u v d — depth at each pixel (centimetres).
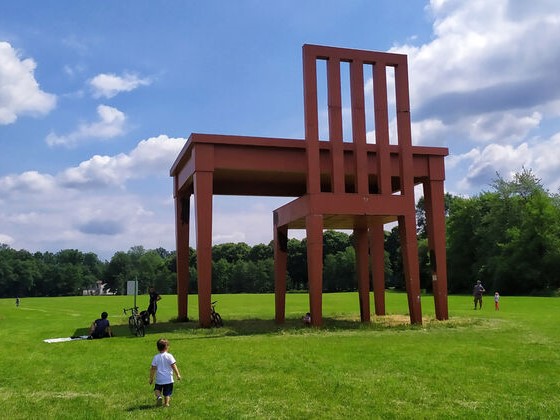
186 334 2297
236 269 12662
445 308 2780
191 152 2673
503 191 8006
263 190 3297
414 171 2838
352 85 2612
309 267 2478
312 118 2522
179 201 3225
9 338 2303
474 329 2294
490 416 912
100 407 1019
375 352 1623
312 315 2447
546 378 1220
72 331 2602
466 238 8662
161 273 14075
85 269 16950
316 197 2469
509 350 1652
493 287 7656
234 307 4653
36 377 1332
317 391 1107
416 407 978
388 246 11338
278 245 2988
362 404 1002
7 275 14375
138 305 5712
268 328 2458
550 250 7106
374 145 2705
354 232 3123
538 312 3322
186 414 952
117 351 1784
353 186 3331
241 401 1038
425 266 8744
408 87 2705
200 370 1367
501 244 7481
